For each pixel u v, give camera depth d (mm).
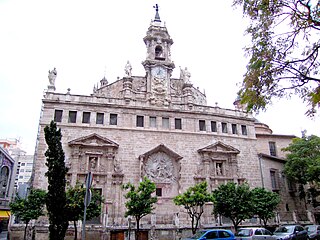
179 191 35250
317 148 39562
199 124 39875
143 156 35094
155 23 45750
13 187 56281
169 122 38531
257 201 29844
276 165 43062
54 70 37469
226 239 18781
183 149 37688
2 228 48812
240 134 41312
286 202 41156
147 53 43500
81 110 35844
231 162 39000
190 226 32562
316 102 9766
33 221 30250
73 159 33312
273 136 47469
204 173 37250
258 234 21438
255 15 10297
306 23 9367
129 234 27109
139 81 41344
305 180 38875
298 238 22734
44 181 31969
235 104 45062
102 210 31906
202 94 47750
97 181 33250
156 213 33875
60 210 16188
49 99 35125
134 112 37531
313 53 9758
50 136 17234
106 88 41844
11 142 109875
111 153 34531
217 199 28047
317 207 44281
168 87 40812
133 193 23703
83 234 10867
